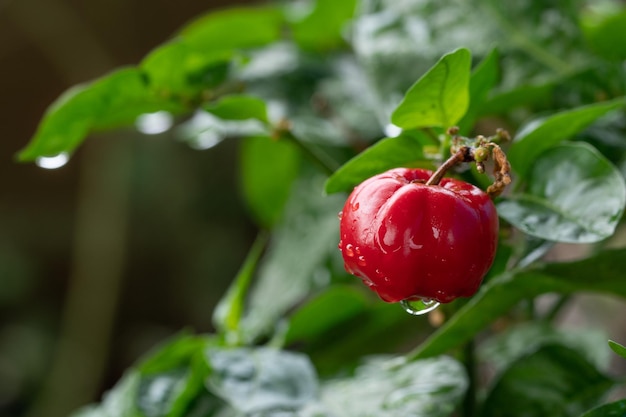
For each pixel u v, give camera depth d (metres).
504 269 0.45
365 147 0.52
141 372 0.49
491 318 0.43
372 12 0.49
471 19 0.49
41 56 1.79
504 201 0.42
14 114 1.84
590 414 0.40
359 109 0.53
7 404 1.66
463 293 0.39
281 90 0.53
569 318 1.04
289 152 0.59
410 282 0.39
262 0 1.69
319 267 0.55
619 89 0.47
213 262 1.78
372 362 0.48
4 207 1.89
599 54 0.50
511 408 0.45
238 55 0.49
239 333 0.50
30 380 1.70
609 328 1.02
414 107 0.41
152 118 0.54
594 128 0.47
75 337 1.59
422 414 0.43
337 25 0.56
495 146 0.39
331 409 0.44
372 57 0.48
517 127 0.50
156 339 1.79
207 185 1.77
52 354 1.76
